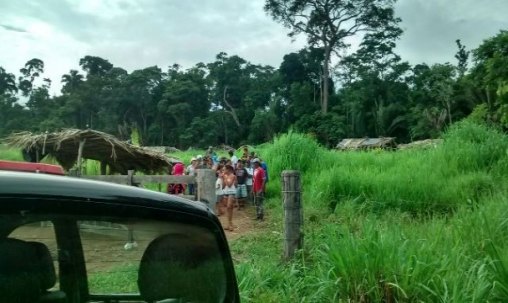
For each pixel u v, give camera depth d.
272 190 16.36
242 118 88.25
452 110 56.50
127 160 16.33
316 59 84.12
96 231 1.76
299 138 18.42
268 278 5.98
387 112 64.56
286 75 85.88
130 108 94.88
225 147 50.84
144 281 1.89
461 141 15.77
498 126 17.69
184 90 88.50
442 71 57.16
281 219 12.34
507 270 5.05
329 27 79.06
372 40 70.62
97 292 1.76
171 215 2.00
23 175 1.70
